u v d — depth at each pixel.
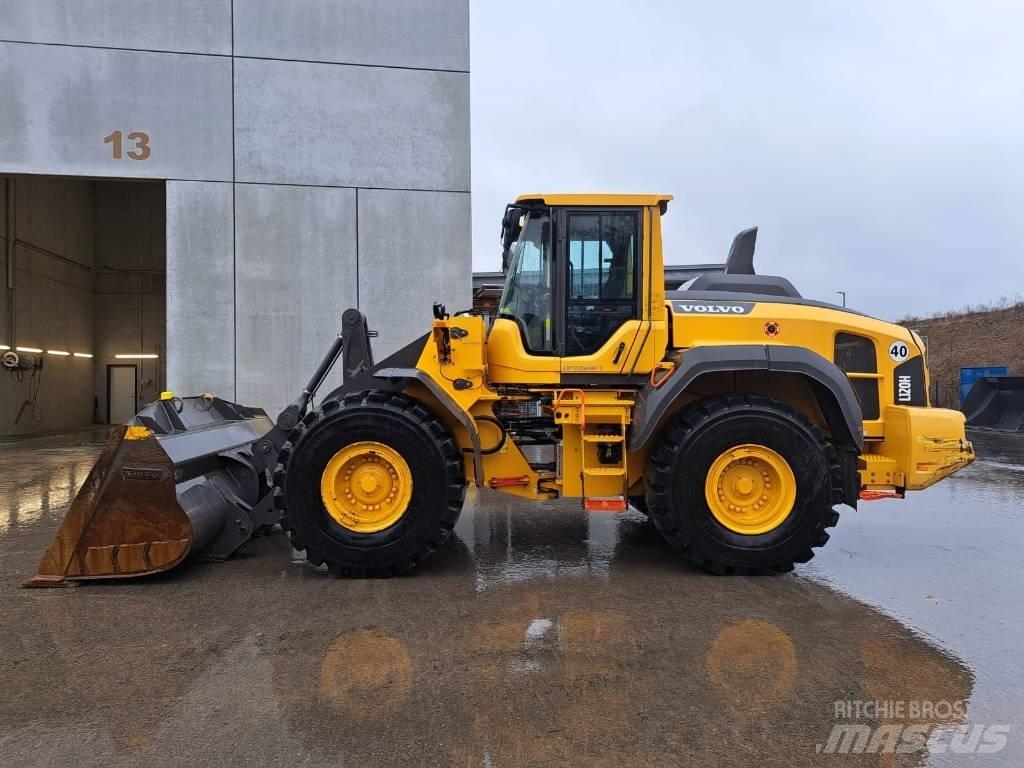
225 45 9.08
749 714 2.20
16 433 13.57
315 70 9.29
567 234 3.99
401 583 3.59
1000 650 2.72
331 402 3.80
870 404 4.18
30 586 3.47
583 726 2.12
